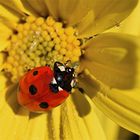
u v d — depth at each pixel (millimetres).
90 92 78
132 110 73
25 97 74
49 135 80
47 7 78
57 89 73
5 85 81
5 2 76
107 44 72
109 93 75
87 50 78
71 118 80
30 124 80
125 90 72
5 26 80
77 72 79
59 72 75
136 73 66
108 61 73
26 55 79
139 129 72
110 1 72
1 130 79
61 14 78
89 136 78
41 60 79
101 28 76
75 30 79
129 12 72
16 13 79
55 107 78
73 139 79
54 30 79
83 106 80
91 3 73
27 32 79
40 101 74
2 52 81
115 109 74
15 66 80
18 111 81
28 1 77
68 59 79
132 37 66
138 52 65
